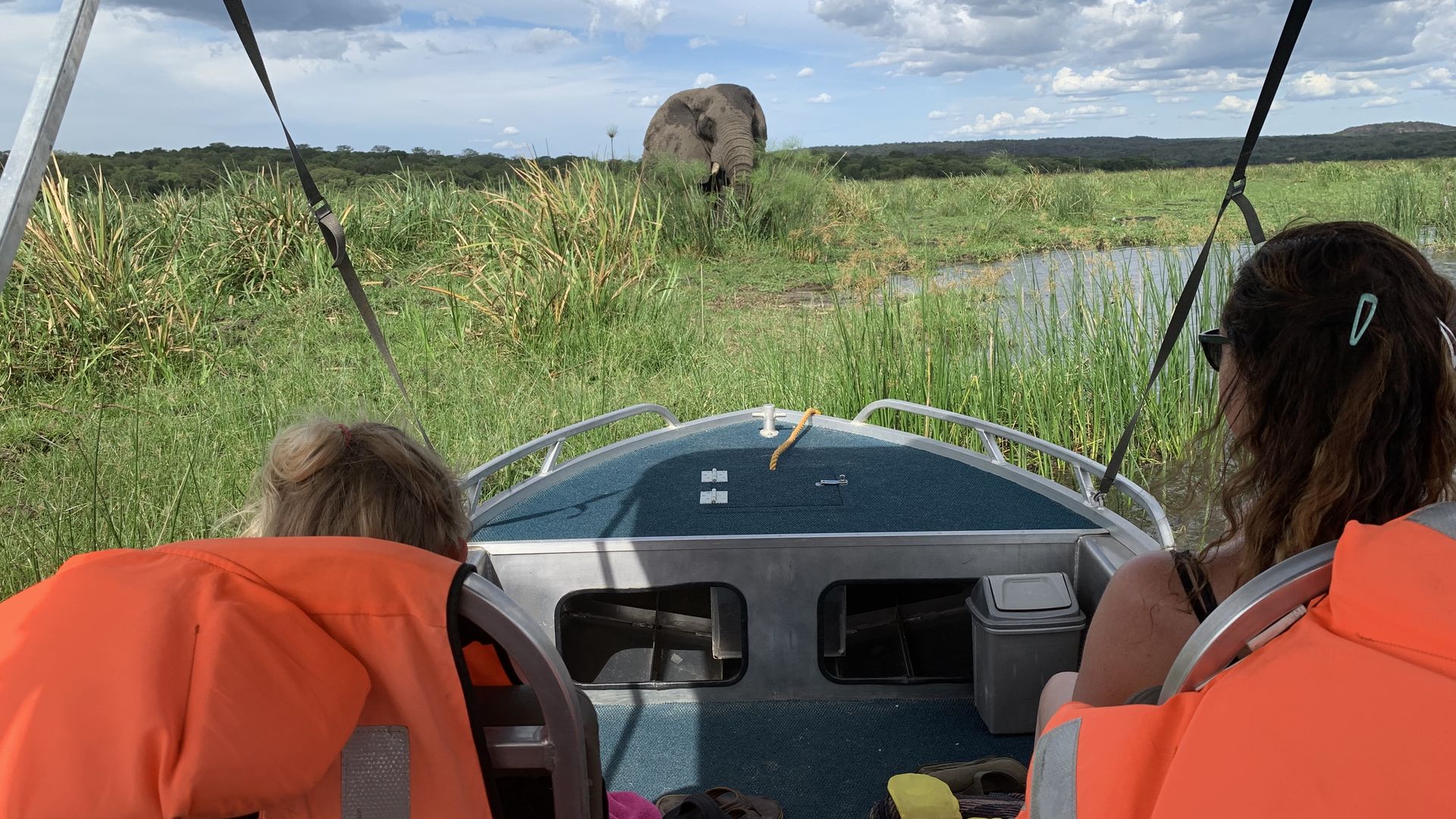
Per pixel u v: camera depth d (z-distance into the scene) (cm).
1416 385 84
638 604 297
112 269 738
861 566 257
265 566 95
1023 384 580
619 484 312
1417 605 63
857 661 288
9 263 83
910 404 342
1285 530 91
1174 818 63
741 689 266
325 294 931
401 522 123
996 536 256
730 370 675
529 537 265
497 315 762
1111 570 238
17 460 531
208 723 81
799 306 993
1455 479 86
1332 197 1898
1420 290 86
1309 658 64
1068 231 1384
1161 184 2619
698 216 1381
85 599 87
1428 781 56
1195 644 82
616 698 267
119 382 665
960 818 176
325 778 98
